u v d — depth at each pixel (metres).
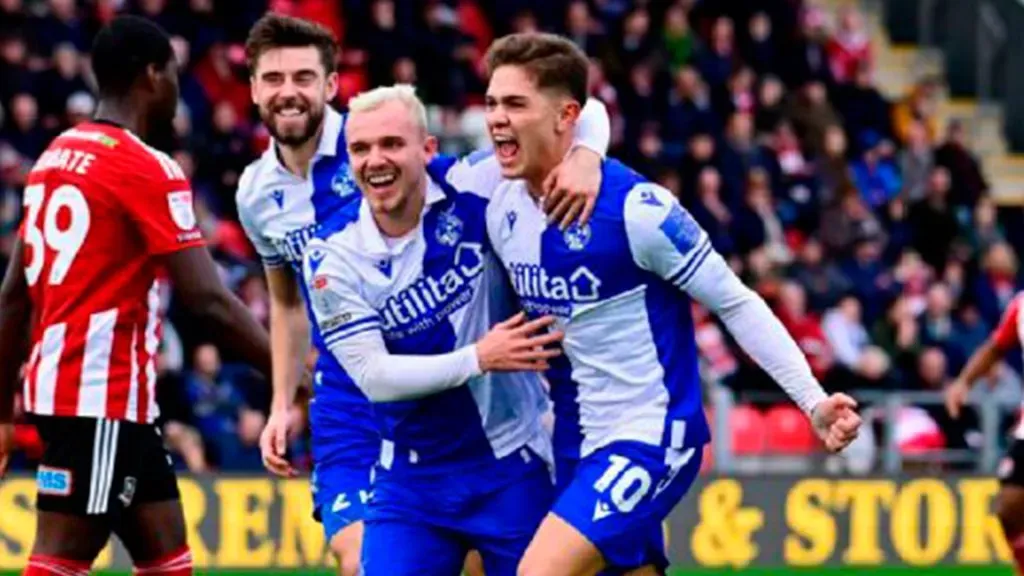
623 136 45.44
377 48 44.56
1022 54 55.72
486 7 48.00
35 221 18.98
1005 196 54.59
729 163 45.31
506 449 18.22
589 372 17.59
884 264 46.38
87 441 18.77
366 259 17.70
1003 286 46.50
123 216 18.75
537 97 17.23
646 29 47.72
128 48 19.00
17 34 41.19
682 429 17.52
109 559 31.97
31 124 39.59
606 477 17.44
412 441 18.17
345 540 20.08
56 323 18.80
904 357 42.81
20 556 31.67
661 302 17.53
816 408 17.34
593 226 17.23
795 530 34.75
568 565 17.34
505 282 18.05
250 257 39.53
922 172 48.84
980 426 39.31
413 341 17.89
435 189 17.77
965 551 35.28
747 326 17.55
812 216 45.66
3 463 19.94
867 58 53.16
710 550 34.44
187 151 40.53
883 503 35.09
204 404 35.97
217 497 32.78
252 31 20.05
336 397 20.42
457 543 18.45
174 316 36.56
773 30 50.28
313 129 19.97
